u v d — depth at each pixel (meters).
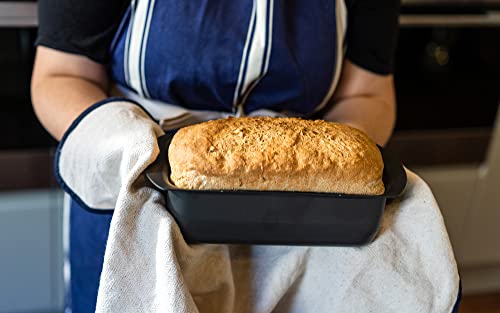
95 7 0.70
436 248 0.58
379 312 0.61
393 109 0.82
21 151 1.23
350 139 0.57
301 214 0.54
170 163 0.55
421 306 0.59
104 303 0.56
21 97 1.20
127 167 0.56
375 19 0.77
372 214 0.54
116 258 0.56
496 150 1.48
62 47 0.72
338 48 0.75
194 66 0.71
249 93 0.75
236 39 0.70
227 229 0.55
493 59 1.38
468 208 1.54
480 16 1.31
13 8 1.12
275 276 0.62
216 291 0.62
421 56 1.35
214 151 0.54
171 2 0.69
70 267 0.84
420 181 0.61
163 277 0.54
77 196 0.64
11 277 1.33
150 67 0.71
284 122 0.59
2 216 1.26
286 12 0.71
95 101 0.71
